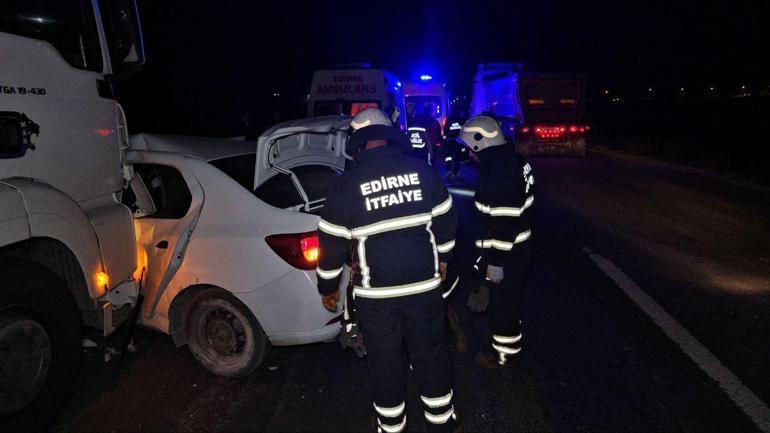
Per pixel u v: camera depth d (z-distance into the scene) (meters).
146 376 3.82
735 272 5.74
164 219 3.78
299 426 3.25
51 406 3.13
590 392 3.54
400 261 2.61
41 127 3.12
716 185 11.51
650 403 3.39
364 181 2.62
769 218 8.26
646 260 6.21
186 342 3.81
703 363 3.84
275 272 3.41
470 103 23.34
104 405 3.47
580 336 4.34
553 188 11.29
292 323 3.44
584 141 17.53
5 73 2.90
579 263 6.15
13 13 3.06
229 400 3.53
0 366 2.88
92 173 3.51
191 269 3.59
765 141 17.50
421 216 2.65
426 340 2.70
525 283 5.55
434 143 11.28
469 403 3.47
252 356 3.60
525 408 3.39
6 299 2.86
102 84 3.62
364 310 2.67
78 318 3.32
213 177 3.61
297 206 3.85
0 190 2.78
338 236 2.67
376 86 11.16
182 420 3.31
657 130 26.80
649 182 12.02
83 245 3.26
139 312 3.93
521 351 4.11
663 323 4.49
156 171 4.08
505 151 3.35
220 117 23.23
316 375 3.85
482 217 3.41
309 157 4.21
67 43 3.36
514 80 17.69
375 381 2.74
